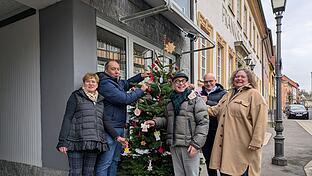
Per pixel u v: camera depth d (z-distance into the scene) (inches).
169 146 169.2
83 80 151.6
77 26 167.5
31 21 183.6
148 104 185.2
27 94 187.2
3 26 201.8
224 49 534.3
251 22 883.4
